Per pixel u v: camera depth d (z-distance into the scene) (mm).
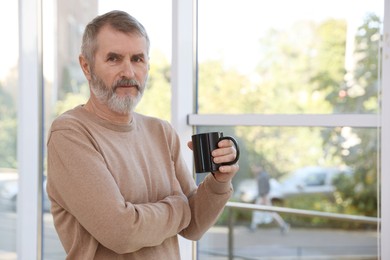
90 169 1501
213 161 1607
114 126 1632
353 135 3549
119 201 1483
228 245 3221
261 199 3881
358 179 4059
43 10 3424
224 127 3000
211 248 3141
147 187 1641
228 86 3422
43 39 3432
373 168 3979
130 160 1617
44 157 3451
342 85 4492
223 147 1607
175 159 1792
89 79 1641
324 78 4441
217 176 1650
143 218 1490
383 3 2322
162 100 3012
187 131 2920
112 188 1494
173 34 2879
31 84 3414
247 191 3881
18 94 3480
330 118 2523
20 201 3465
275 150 3680
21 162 3443
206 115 2846
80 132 1559
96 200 1473
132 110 1627
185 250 2918
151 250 1588
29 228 3445
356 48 3893
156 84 3027
